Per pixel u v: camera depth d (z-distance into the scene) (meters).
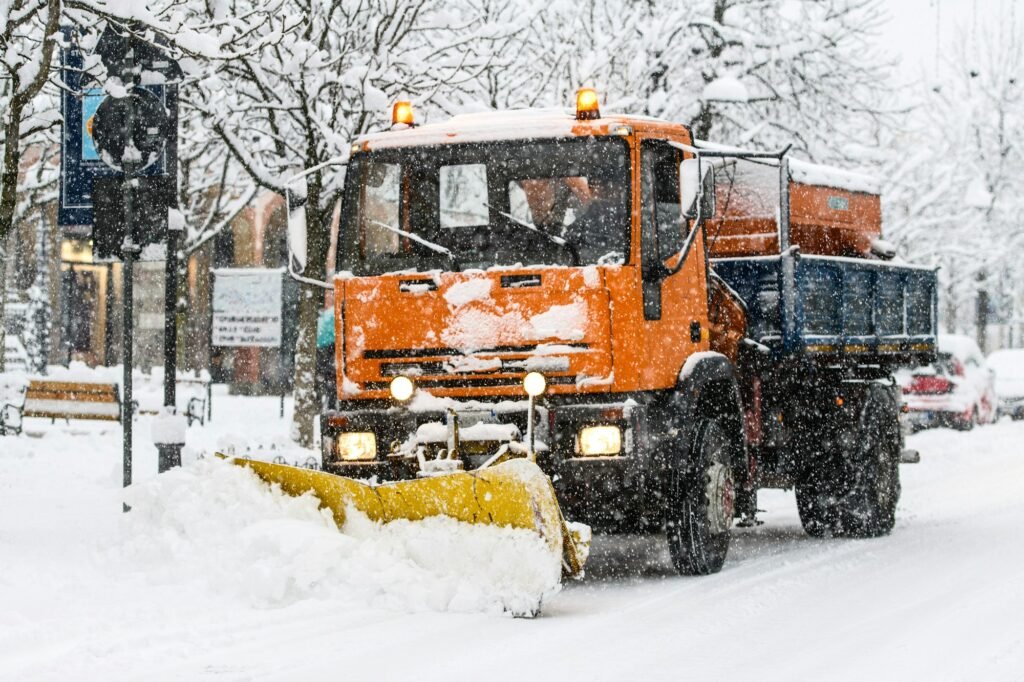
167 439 11.59
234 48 16.44
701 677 6.47
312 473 8.67
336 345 9.45
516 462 7.96
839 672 6.58
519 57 20.92
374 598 8.09
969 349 28.61
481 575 8.05
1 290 21.59
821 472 12.42
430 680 6.32
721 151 9.98
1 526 11.68
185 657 6.73
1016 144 40.25
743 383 10.95
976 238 36.50
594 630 7.66
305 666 6.56
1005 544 11.52
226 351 40.12
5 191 11.50
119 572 8.82
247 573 8.13
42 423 22.64
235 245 40.97
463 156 9.41
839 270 12.37
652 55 23.31
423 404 9.07
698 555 9.76
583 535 8.19
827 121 26.30
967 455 21.48
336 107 17.62
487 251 9.25
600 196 9.12
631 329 8.95
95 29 12.94
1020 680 6.37
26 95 11.30
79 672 6.38
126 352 10.95
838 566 10.41
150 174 10.96
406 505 8.38
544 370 8.91
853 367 12.69
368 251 9.51
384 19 17.92
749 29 25.80
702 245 10.23
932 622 7.89
